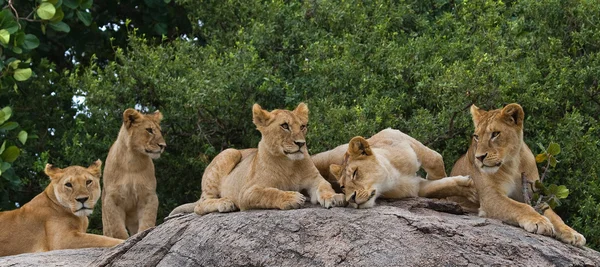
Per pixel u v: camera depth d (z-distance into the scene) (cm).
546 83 1440
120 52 1573
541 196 973
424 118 1380
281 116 993
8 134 1620
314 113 1403
